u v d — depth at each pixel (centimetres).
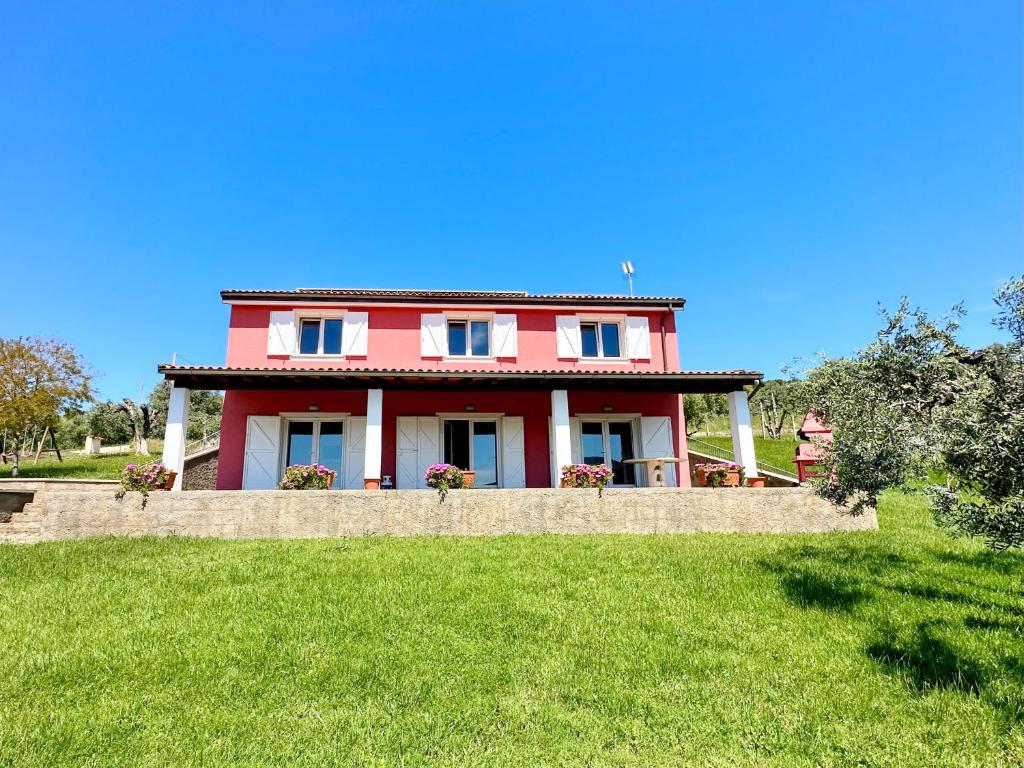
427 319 1560
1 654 441
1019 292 385
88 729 336
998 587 625
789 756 311
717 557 770
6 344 2019
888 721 345
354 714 357
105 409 4075
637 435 1546
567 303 1600
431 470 1088
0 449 3216
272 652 446
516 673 415
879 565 724
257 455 1391
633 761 307
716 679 405
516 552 809
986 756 308
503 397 1518
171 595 595
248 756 312
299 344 1526
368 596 586
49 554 810
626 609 552
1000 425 362
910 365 481
